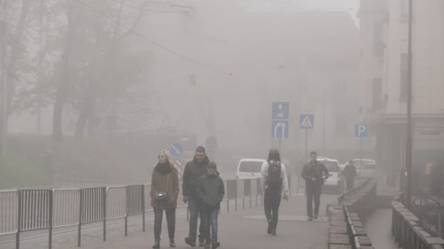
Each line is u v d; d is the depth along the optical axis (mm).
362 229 12562
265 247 15102
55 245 15234
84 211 14867
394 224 20516
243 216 24391
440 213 28469
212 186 14656
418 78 46781
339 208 21484
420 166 45750
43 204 13211
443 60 46625
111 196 16359
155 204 14773
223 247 15102
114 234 17984
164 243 15867
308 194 22750
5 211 12016
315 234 18062
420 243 13203
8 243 15734
